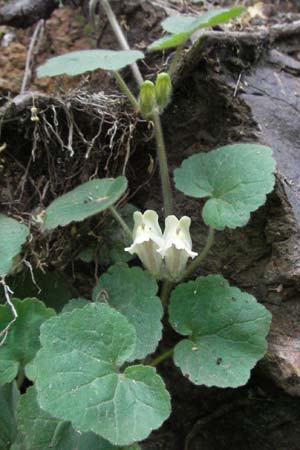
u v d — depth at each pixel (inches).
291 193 14.1
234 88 15.4
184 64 15.5
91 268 15.9
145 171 16.2
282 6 20.3
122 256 15.3
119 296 13.3
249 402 14.3
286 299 13.7
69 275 15.9
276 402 13.9
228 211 13.2
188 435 15.0
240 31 16.4
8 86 18.3
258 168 13.4
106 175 16.2
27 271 15.3
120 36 17.1
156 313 12.8
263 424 14.1
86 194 14.2
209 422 14.9
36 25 19.5
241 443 14.6
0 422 13.0
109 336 11.7
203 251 14.0
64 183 16.2
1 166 16.1
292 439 13.8
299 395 12.9
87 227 15.6
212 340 12.8
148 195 16.2
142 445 15.3
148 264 13.5
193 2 19.1
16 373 12.6
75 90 16.3
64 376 11.2
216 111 15.5
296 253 13.6
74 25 19.4
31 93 15.8
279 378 13.1
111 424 10.9
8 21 19.5
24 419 12.1
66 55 15.3
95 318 11.7
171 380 15.3
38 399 10.9
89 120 15.9
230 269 14.6
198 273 14.9
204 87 15.6
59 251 15.7
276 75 16.2
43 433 12.1
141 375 11.5
